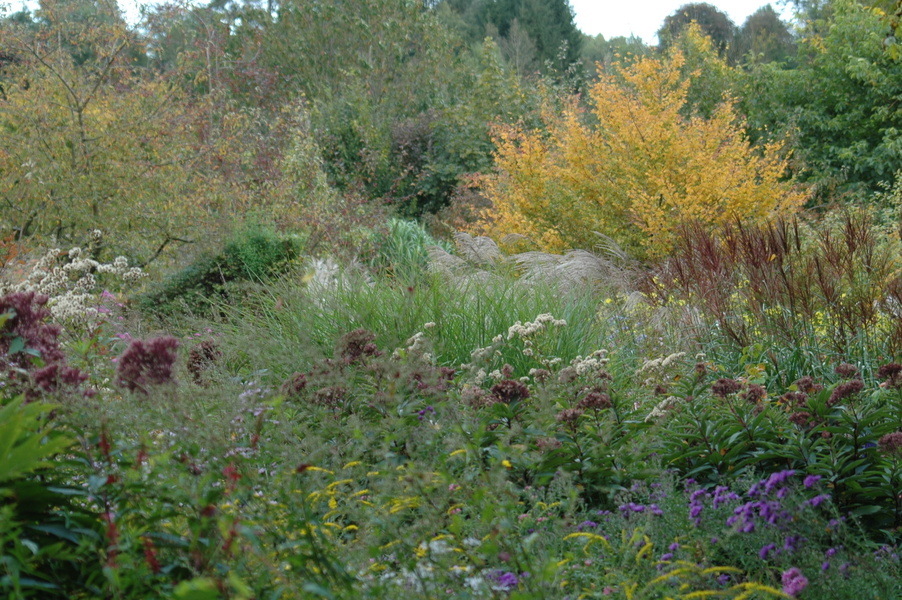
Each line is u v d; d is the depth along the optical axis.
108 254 10.94
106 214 10.55
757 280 5.56
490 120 23.28
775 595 2.34
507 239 12.72
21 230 10.45
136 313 6.77
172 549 1.88
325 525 2.61
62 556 1.72
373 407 3.62
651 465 3.41
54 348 2.61
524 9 44.47
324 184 14.70
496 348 4.74
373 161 21.48
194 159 11.96
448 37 33.25
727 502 2.92
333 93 30.20
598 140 12.69
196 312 8.45
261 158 14.20
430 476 2.54
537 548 2.45
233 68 18.50
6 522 1.60
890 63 18.75
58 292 5.12
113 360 3.87
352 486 3.06
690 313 6.02
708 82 21.50
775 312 5.31
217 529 1.87
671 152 11.95
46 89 11.00
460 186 20.19
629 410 4.11
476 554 2.31
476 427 3.33
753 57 21.73
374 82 30.92
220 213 11.82
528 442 3.46
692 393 4.02
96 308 5.02
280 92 27.05
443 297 5.73
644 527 2.75
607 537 2.88
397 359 4.04
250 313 6.53
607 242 11.29
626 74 13.45
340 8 30.89
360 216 13.66
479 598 2.11
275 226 11.36
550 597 2.11
